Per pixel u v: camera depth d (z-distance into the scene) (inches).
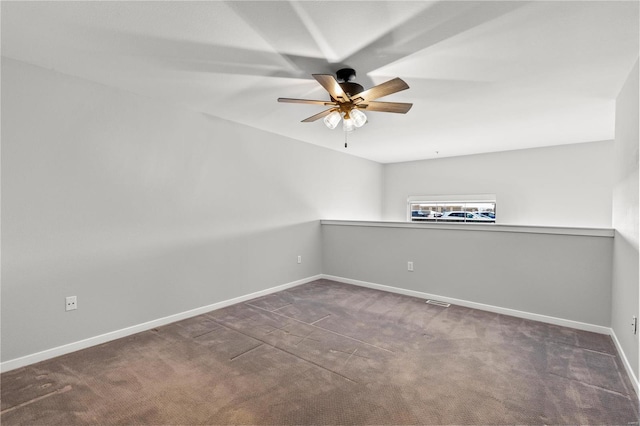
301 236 191.8
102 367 91.4
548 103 126.8
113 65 94.9
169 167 127.4
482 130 168.6
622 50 84.4
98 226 107.7
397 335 114.3
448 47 83.5
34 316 94.3
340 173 226.8
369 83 107.3
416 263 164.6
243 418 69.6
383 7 67.1
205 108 134.2
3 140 88.7
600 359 96.2
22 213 92.1
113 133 111.0
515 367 91.4
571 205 199.6
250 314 137.3
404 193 268.4
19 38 79.9
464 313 138.5
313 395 78.0
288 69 97.0
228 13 69.9
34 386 81.7
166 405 74.1
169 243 127.6
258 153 165.2
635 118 86.9
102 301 108.7
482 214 232.2
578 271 121.7
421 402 75.2
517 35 77.8
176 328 121.6
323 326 123.3
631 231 88.0
